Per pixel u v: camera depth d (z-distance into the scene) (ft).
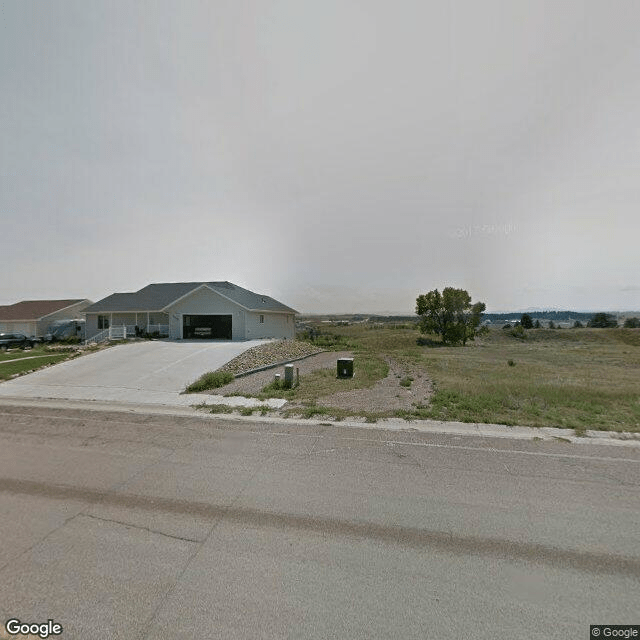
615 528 9.69
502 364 51.57
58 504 11.14
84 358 47.62
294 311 101.50
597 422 19.72
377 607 6.93
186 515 10.45
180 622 6.62
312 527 9.78
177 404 25.34
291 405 24.58
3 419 21.85
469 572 7.92
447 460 14.64
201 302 79.25
